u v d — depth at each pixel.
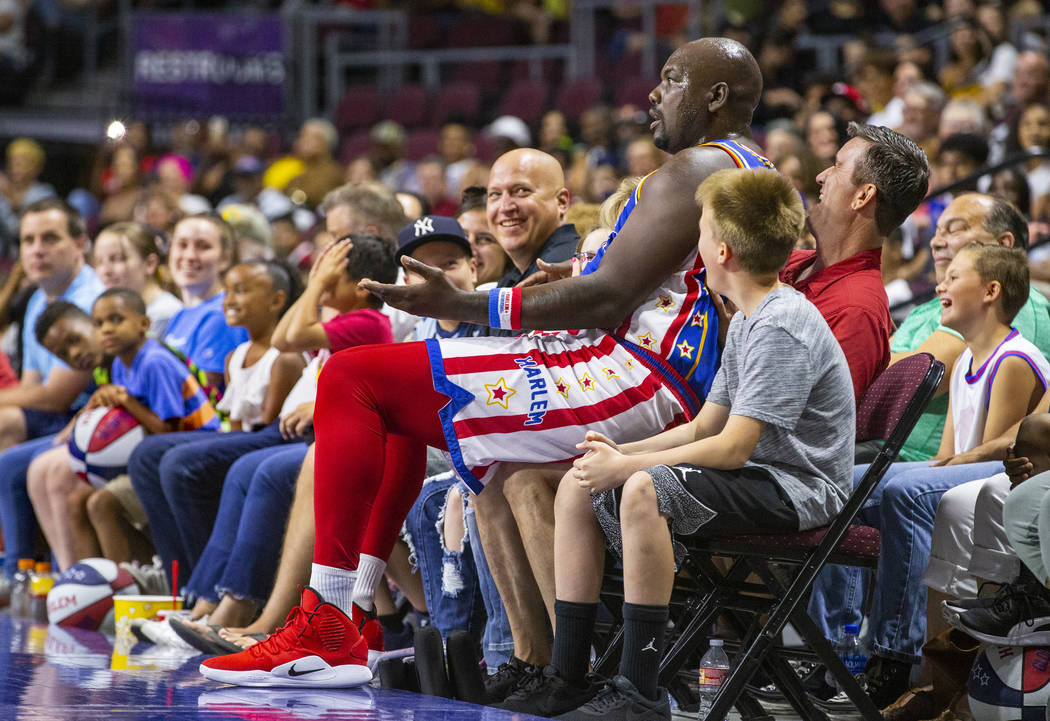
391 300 8.45
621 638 9.04
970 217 11.66
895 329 13.89
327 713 7.82
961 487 9.20
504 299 8.34
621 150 25.70
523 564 8.87
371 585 9.41
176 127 34.88
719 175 8.18
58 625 13.46
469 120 34.16
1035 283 14.31
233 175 29.88
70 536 14.73
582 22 34.59
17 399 16.52
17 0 40.56
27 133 38.72
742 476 7.87
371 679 9.22
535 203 11.00
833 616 11.05
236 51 36.16
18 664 10.24
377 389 8.42
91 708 7.86
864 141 9.78
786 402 7.86
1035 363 9.99
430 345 8.48
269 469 11.59
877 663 9.77
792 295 8.12
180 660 10.77
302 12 36.62
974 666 8.70
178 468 12.77
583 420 8.39
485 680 9.29
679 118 9.23
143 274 17.09
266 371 13.49
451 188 27.03
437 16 38.88
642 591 7.78
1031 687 8.30
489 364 8.42
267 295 13.69
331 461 8.43
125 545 14.42
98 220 31.58
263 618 10.84
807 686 10.72
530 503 8.58
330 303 12.09
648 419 8.50
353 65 38.38
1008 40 25.41
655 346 8.56
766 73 27.89
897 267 16.80
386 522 9.33
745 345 8.01
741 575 8.68
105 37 41.38
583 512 8.06
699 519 7.74
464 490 9.77
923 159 9.73
